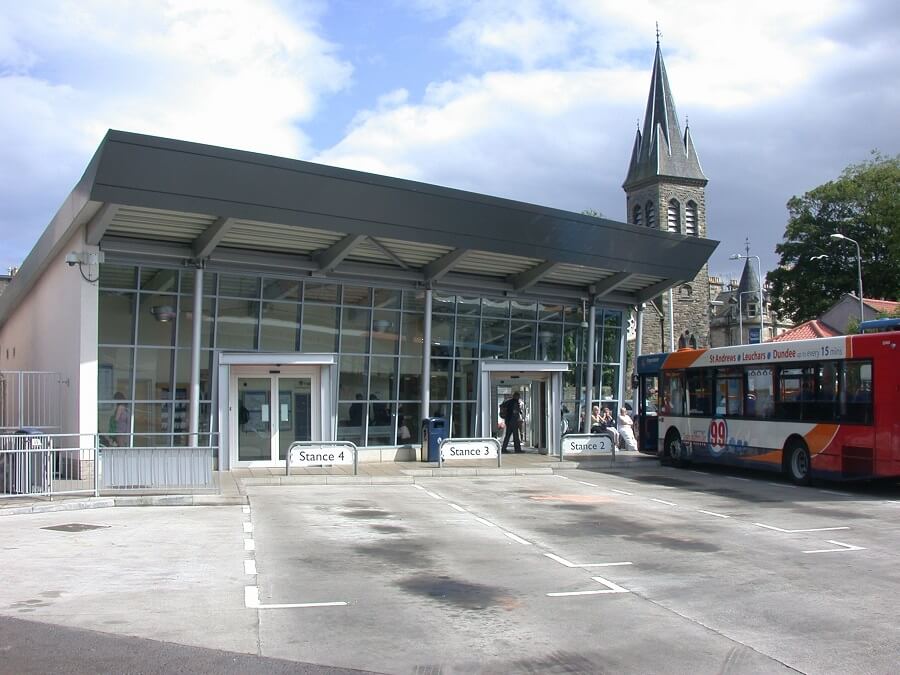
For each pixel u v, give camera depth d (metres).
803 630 7.06
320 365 22.80
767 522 13.38
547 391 27.03
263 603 7.84
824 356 17.83
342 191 19.33
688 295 73.44
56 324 21.61
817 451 17.91
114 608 7.57
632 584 8.84
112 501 15.10
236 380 21.98
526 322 27.56
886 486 18.45
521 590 8.52
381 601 7.98
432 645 6.56
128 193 16.81
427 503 15.83
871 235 58.38
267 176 18.16
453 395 25.95
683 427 22.97
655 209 73.12
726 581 9.00
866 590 8.58
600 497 16.86
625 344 30.77
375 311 24.17
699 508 15.13
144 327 20.38
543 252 23.73
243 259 21.44
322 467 21.45
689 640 6.75
